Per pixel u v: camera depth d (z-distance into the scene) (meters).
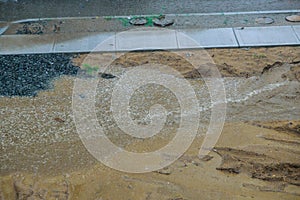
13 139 6.52
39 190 5.69
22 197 5.58
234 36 8.99
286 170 5.94
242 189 5.65
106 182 5.78
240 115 6.95
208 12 9.85
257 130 6.61
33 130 6.68
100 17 9.68
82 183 5.78
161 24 9.30
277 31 9.12
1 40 8.85
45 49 8.62
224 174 5.87
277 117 6.90
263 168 5.95
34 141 6.48
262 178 5.82
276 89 7.54
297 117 6.88
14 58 8.35
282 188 5.68
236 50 8.65
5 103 7.21
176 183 5.73
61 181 5.82
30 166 6.06
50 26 9.34
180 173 5.88
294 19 9.49
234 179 5.80
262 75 7.90
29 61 8.27
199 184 5.71
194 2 10.26
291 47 8.73
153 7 10.06
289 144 6.34
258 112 7.01
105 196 5.58
